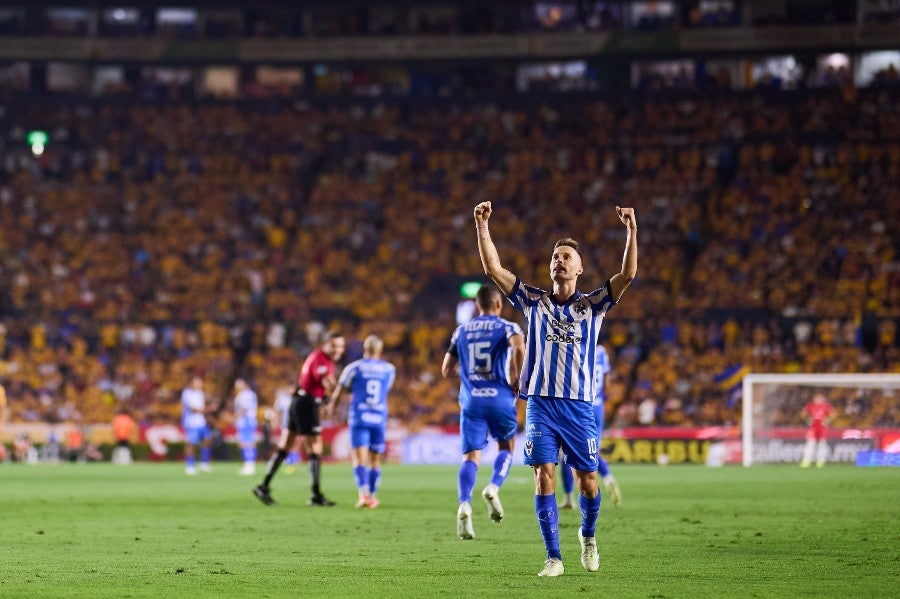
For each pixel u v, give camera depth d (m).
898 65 192.50
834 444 124.62
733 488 81.62
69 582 33.72
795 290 162.88
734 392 147.62
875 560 39.22
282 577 34.97
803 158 185.25
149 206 187.00
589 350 34.44
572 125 195.75
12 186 190.25
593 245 175.62
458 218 183.38
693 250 174.25
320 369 68.12
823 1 191.75
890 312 157.25
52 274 175.25
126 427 140.75
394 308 170.88
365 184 189.62
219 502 70.56
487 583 33.56
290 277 175.12
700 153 188.88
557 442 34.78
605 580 34.22
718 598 30.45
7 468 121.44
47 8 195.62
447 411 150.62
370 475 66.75
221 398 155.88
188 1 195.12
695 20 193.12
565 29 195.38
